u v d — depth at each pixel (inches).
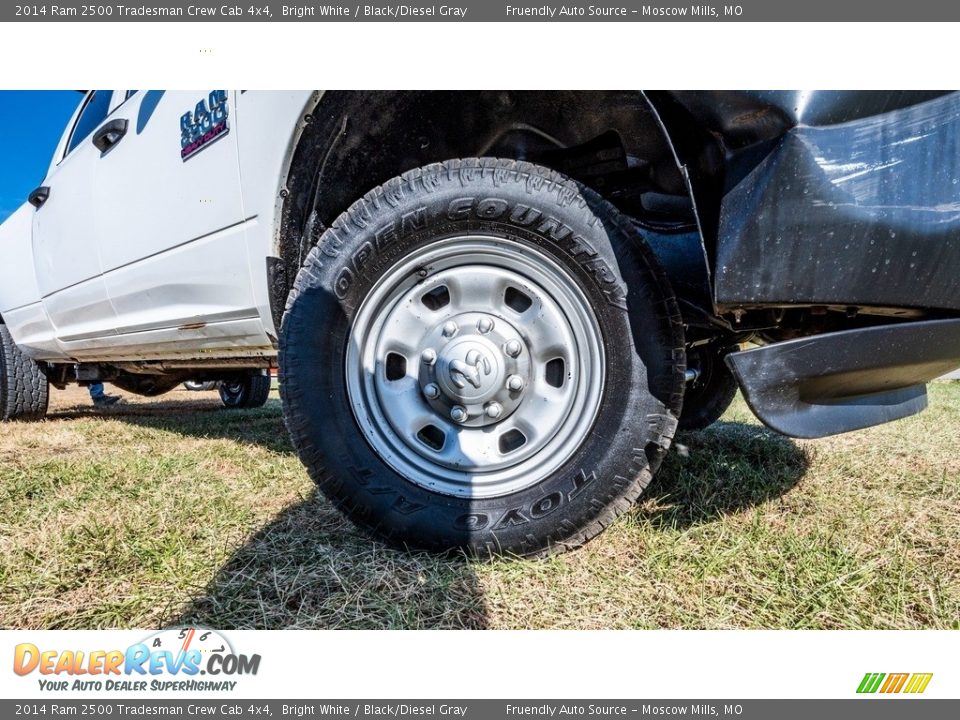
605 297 52.5
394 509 52.9
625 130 60.5
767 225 43.6
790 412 46.4
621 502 51.9
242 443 108.4
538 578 48.3
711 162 47.6
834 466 79.9
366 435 55.4
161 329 88.4
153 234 82.4
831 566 47.4
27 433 126.7
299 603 45.2
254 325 71.9
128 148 87.5
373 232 54.5
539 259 54.3
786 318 54.7
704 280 64.6
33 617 43.4
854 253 43.1
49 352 137.6
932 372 52.2
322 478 54.1
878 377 48.5
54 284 116.6
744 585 46.3
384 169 66.3
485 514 52.4
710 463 77.6
